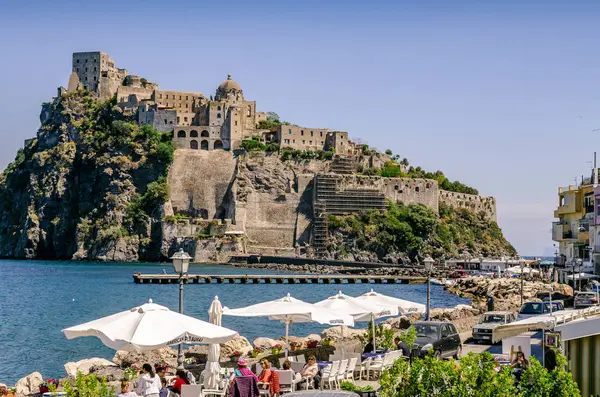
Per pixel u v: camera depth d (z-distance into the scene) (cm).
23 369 4859
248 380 2709
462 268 18838
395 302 4203
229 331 2822
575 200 11700
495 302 7938
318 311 3562
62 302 10538
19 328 7206
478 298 10112
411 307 4234
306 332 6406
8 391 3419
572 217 11875
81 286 14138
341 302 3916
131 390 3083
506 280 11119
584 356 2405
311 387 3147
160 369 3061
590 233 10475
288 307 3556
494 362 2188
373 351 3925
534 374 2162
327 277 15762
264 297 11425
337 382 3184
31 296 11694
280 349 4153
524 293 9206
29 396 3403
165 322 2741
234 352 4125
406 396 2220
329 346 4166
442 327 3962
